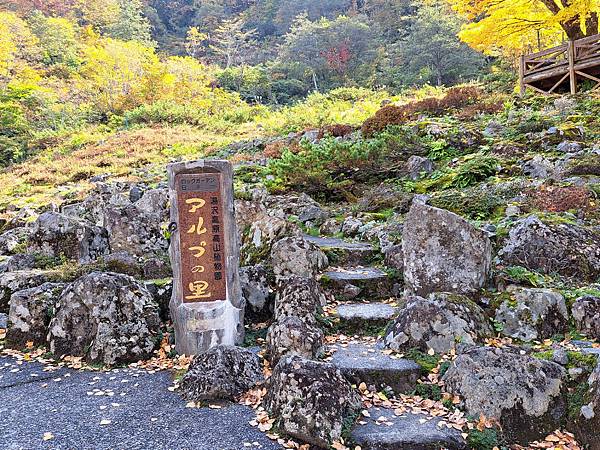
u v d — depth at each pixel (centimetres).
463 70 2908
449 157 894
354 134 1160
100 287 432
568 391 329
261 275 490
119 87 2862
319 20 3991
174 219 419
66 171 1554
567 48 1212
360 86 3181
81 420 327
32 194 1316
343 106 2036
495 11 1265
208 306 417
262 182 947
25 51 3080
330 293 495
